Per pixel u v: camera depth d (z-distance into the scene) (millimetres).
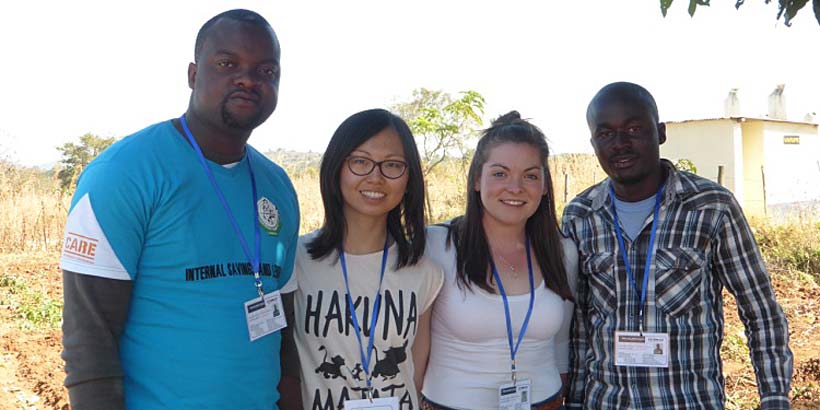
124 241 2242
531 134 3201
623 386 3125
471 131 14648
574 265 3395
